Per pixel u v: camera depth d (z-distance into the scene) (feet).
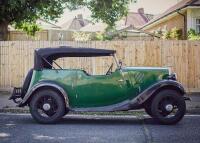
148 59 59.11
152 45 59.06
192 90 58.80
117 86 35.63
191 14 94.73
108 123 36.55
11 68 60.80
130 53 59.16
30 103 35.53
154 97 35.29
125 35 115.34
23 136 29.71
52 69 35.70
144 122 37.17
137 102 35.12
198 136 29.99
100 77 35.65
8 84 60.90
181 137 29.58
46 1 81.20
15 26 90.74
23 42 60.49
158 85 34.94
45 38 108.58
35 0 80.38
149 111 37.52
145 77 35.81
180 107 35.27
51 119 35.37
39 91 35.45
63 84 35.53
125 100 35.81
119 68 35.86
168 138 29.14
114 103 35.86
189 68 59.00
